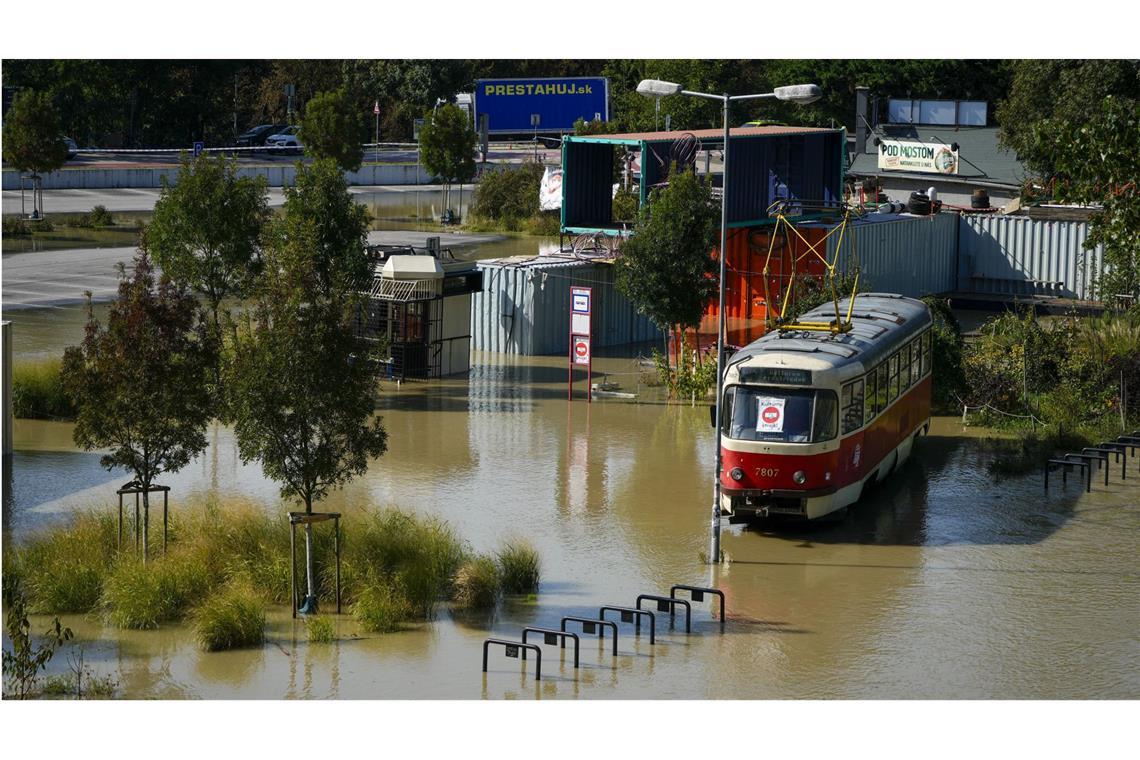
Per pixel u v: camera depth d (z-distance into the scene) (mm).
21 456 70875
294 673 43312
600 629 45812
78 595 49531
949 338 85438
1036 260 130375
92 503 62000
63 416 80000
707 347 103875
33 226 152500
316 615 49062
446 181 181000
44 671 43250
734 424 59281
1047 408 83062
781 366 59125
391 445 75062
